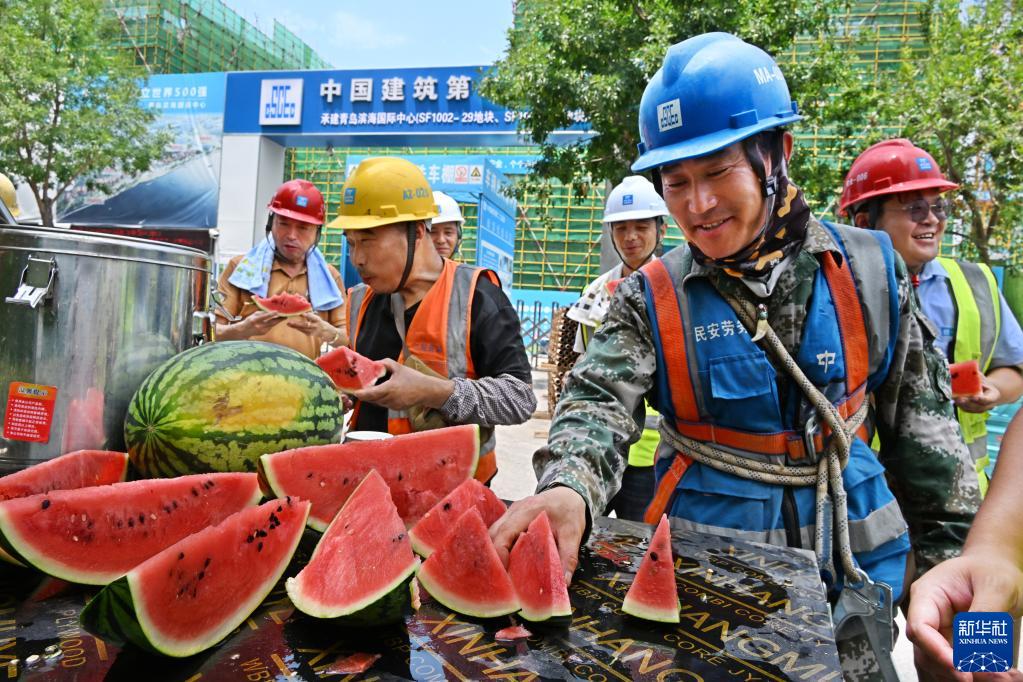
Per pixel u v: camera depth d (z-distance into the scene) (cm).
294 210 376
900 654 296
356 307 282
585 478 149
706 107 155
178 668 95
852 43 1366
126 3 2652
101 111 1869
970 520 176
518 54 1087
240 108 1928
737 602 124
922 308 288
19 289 138
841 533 162
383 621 107
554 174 1060
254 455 149
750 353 167
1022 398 307
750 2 962
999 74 1042
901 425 182
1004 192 1042
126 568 120
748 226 161
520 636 109
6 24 1686
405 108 1806
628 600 117
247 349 160
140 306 153
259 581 111
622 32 964
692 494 179
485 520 150
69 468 133
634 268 399
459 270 255
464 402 223
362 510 115
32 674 91
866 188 280
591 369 176
